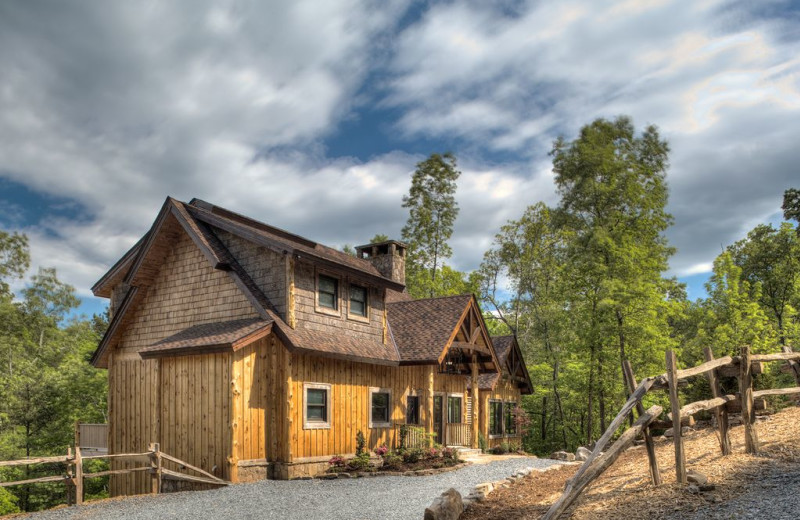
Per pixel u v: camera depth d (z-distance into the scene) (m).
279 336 16.48
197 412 16.17
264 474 16.06
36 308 53.62
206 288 18.52
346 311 19.59
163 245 19.45
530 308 45.09
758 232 49.16
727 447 9.85
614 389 29.70
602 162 34.12
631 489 8.84
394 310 24.89
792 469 8.48
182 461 15.29
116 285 22.17
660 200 35.84
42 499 26.05
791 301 45.16
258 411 16.11
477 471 16.72
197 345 15.77
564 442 35.41
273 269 17.77
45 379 29.36
